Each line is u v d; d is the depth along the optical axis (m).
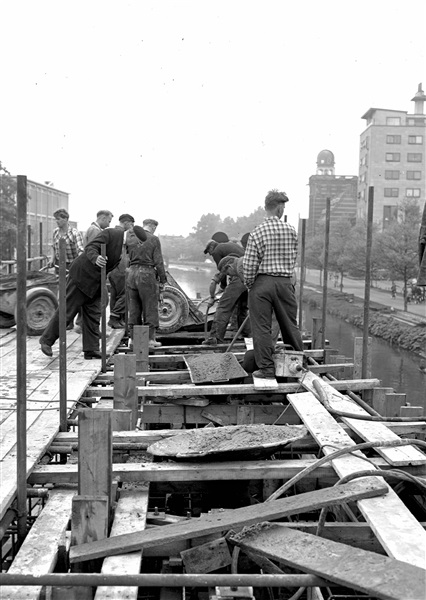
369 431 5.23
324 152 104.38
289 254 6.97
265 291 6.88
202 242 141.75
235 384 7.20
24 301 4.09
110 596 3.33
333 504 3.85
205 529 3.68
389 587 2.96
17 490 4.18
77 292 8.67
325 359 9.16
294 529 3.82
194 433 5.09
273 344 7.19
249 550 3.60
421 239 6.84
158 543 3.65
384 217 72.81
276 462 4.63
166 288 11.97
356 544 3.92
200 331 12.47
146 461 5.29
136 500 4.36
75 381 7.44
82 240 11.35
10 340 10.55
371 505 3.83
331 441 4.87
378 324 33.62
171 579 3.09
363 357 7.79
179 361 8.66
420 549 3.34
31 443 5.07
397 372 24.09
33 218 45.69
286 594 4.66
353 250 49.81
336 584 3.10
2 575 3.09
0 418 5.92
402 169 72.56
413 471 4.58
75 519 3.74
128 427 5.57
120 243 8.75
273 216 7.01
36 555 3.67
